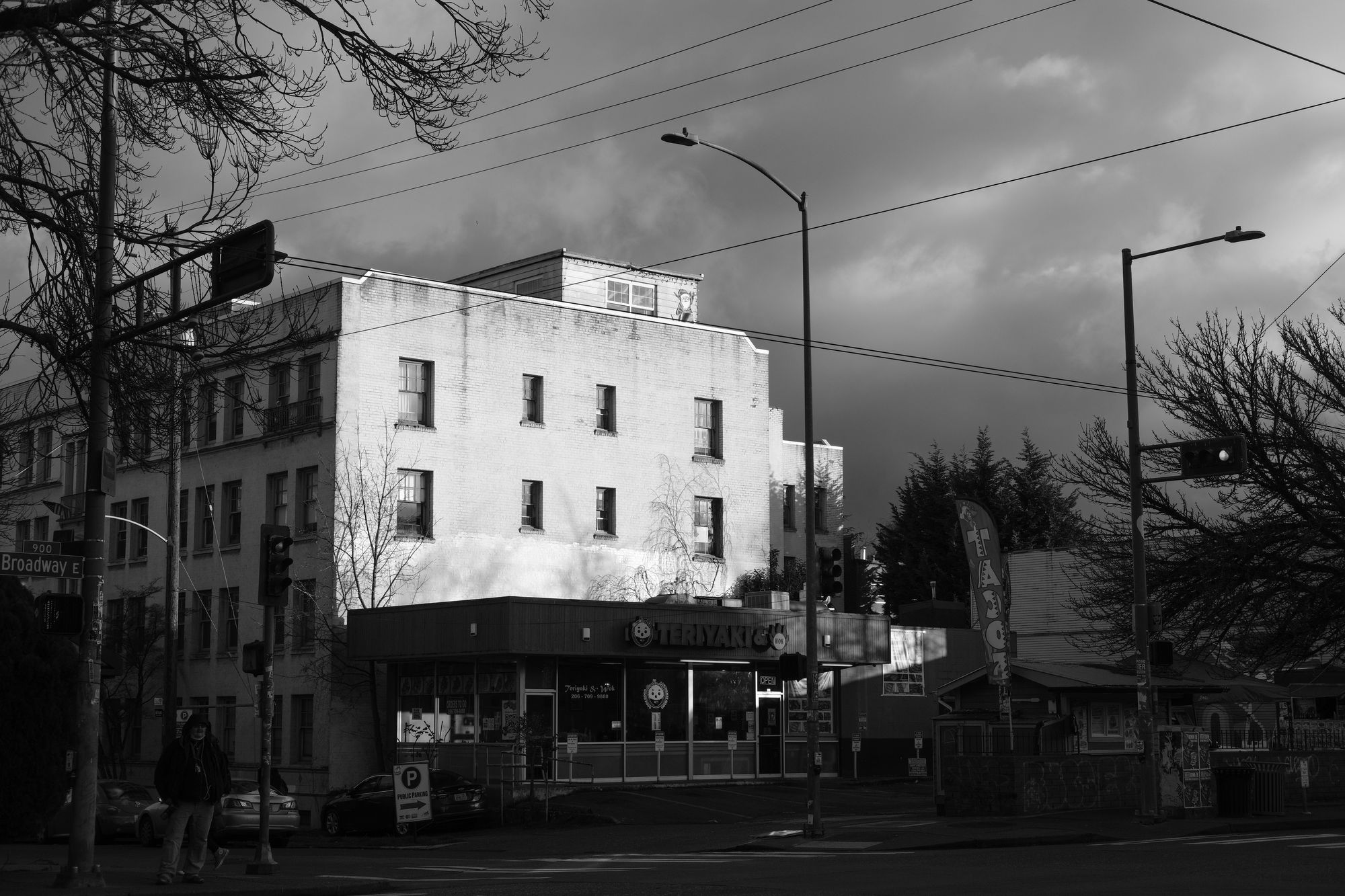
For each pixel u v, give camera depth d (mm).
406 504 45500
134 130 16406
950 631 52125
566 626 38406
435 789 34062
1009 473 81688
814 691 28172
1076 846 24891
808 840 26906
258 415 18531
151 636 48719
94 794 16719
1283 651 38250
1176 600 36750
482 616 38094
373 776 38844
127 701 49062
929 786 44031
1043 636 53406
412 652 40156
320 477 44312
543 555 48031
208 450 48906
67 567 16953
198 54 15555
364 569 43812
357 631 42094
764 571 53344
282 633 45250
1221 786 30219
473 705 40094
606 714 40375
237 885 17203
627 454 50656
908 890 16906
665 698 41719
